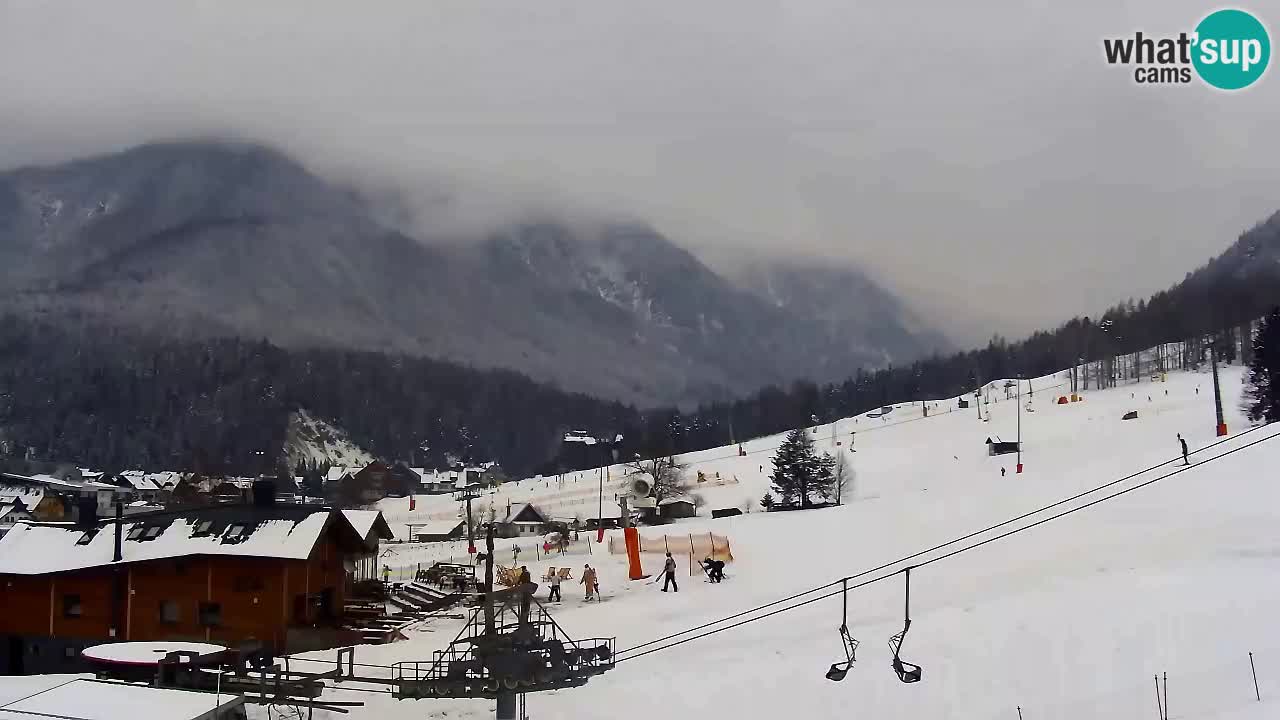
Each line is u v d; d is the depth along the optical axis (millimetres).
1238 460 64375
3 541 56000
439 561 99812
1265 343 105750
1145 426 150250
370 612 62062
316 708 38688
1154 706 29359
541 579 68500
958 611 42781
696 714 35125
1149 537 49719
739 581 60062
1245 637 33062
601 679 40719
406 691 35000
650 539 75875
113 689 35969
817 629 44219
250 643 49781
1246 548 44562
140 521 56969
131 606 54156
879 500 81000
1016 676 33812
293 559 52625
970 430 188000
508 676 34406
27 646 54312
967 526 62594
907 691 34250
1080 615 38469
